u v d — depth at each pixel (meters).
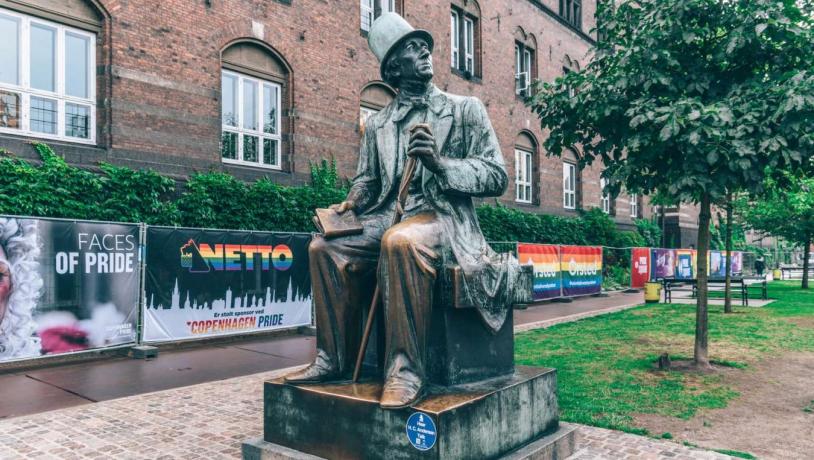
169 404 5.85
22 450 4.46
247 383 6.91
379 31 3.78
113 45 10.78
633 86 6.78
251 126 13.80
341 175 15.32
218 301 9.93
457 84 20.41
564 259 18.72
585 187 28.16
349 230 3.53
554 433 3.88
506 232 21.16
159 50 11.48
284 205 13.07
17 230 7.60
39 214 9.24
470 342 3.48
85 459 4.21
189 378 7.36
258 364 8.34
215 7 12.55
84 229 8.27
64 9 10.31
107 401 6.03
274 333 11.56
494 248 17.58
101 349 8.48
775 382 6.61
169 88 11.62
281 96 14.34
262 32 13.55
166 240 9.27
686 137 5.88
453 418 2.87
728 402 5.73
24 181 9.10
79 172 9.77
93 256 8.37
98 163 10.35
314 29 14.79
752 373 7.09
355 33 15.91
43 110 10.18
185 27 11.95
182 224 11.27
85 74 10.78
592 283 20.56
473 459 3.01
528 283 3.99
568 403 5.64
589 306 17.09
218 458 4.16
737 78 6.92
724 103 6.16
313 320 11.51
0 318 7.42
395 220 3.37
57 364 8.36
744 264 40.72
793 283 28.83
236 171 12.93
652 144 6.51
